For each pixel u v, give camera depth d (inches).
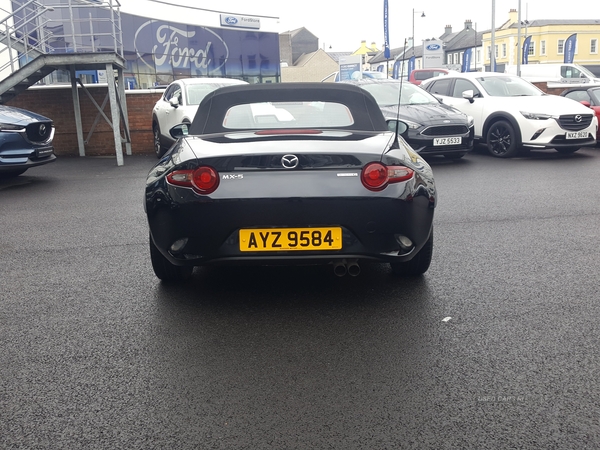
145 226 249.0
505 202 284.5
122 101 572.1
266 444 90.7
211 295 159.9
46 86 590.6
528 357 118.9
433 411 99.3
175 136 196.7
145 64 1192.2
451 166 422.9
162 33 1233.4
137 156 566.6
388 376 111.9
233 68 1424.7
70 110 586.2
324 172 138.9
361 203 138.6
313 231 139.4
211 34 1364.4
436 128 420.5
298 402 103.0
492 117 471.2
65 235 236.1
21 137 365.1
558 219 245.0
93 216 273.6
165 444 91.4
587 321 136.8
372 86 478.9
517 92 499.8
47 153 386.0
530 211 262.4
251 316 144.1
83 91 585.6
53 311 150.3
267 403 102.9
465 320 138.6
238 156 138.2
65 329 138.3
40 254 207.0
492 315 141.5
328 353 122.3
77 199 322.3
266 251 139.9
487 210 266.2
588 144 454.3
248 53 1459.2
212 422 97.3
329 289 162.9
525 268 178.4
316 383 109.7
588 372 112.1
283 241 139.6
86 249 212.4
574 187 323.6
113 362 120.3
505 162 440.8
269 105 172.4
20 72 495.2
